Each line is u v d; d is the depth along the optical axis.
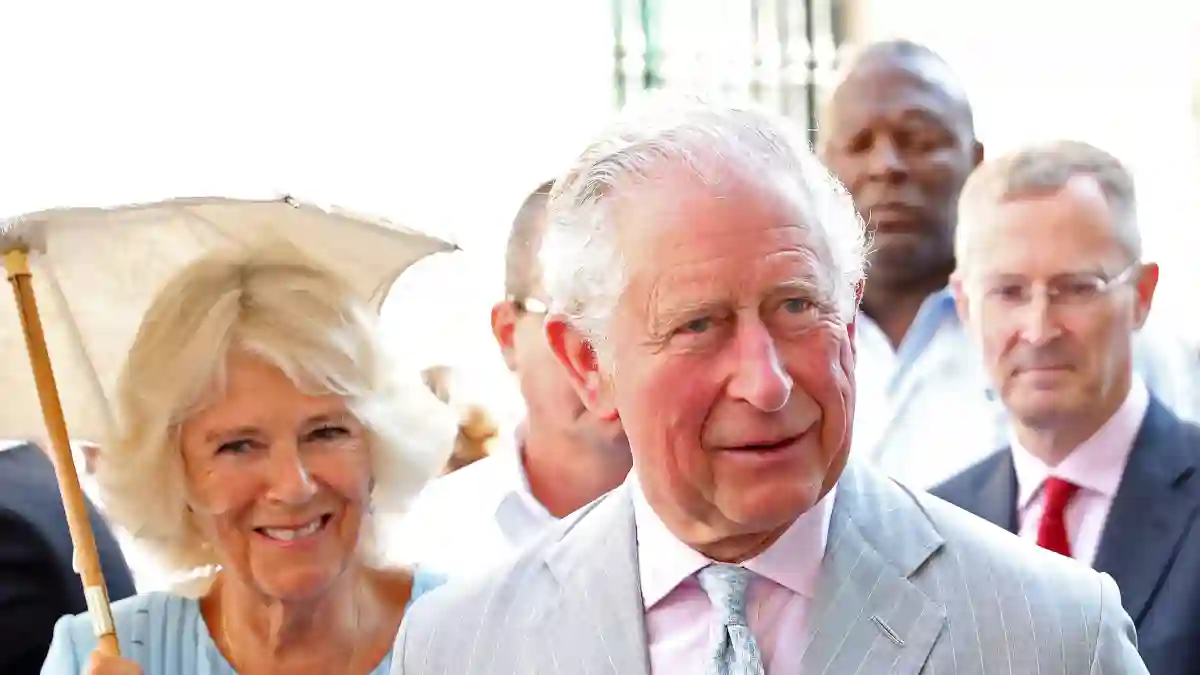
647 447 1.11
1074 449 1.67
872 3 4.12
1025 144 1.75
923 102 2.20
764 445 1.08
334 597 1.70
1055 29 3.86
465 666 1.27
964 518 1.23
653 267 1.08
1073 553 1.65
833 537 1.19
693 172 1.09
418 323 3.31
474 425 2.49
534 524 2.04
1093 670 1.08
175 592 1.75
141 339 1.60
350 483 1.62
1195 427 1.69
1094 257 1.63
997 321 1.69
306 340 1.58
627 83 4.09
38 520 2.02
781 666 1.15
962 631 1.12
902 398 2.20
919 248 2.21
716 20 4.13
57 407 1.54
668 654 1.19
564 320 1.20
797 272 1.07
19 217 1.51
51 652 1.72
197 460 1.61
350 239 1.61
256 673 1.69
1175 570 1.58
